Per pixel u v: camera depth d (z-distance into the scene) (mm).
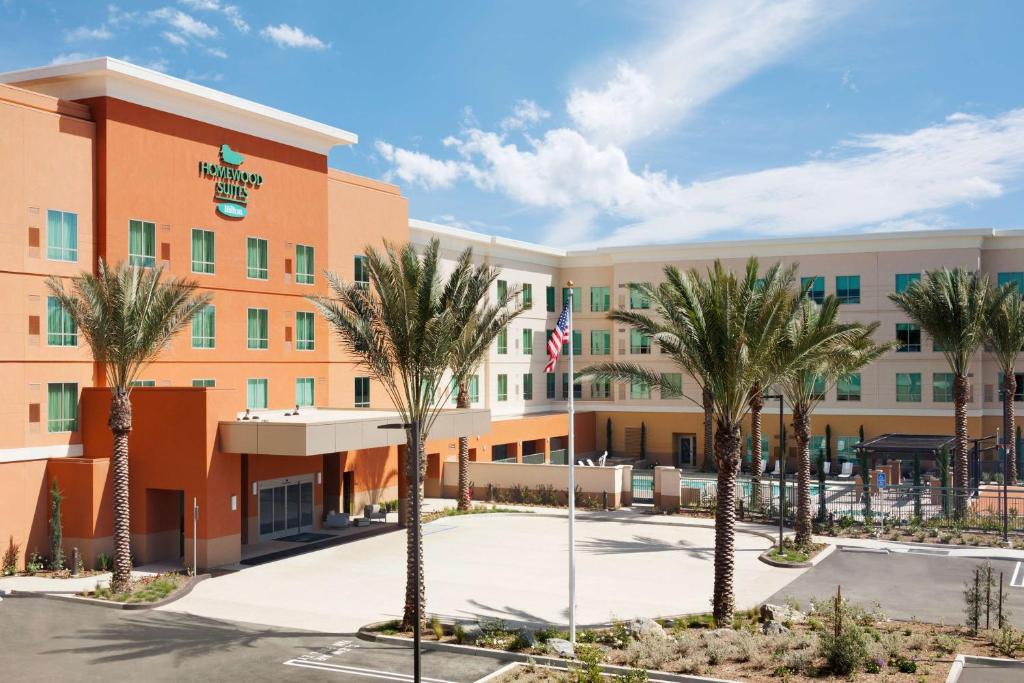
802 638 21266
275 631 23781
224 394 32531
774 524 41188
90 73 32219
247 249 38688
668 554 34469
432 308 23688
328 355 43281
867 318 60344
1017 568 32031
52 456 31453
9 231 29969
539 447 61344
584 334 68000
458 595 27906
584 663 19766
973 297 45344
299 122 40375
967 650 20969
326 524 40344
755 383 26703
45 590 27828
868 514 39656
